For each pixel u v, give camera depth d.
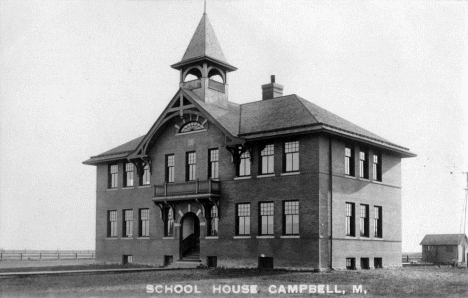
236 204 39.44
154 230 44.69
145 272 35.31
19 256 62.47
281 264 36.41
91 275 32.50
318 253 34.78
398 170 43.91
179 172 42.97
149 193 45.38
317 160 35.56
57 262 52.12
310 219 35.38
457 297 22.70
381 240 40.81
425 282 28.58
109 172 49.84
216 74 46.47
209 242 40.53
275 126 37.84
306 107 38.97
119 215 48.00
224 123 39.94
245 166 39.59
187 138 42.81
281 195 37.00
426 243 75.31
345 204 37.50
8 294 22.89
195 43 44.16
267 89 45.28
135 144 48.78
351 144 38.84
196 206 41.62
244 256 38.38
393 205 42.69
